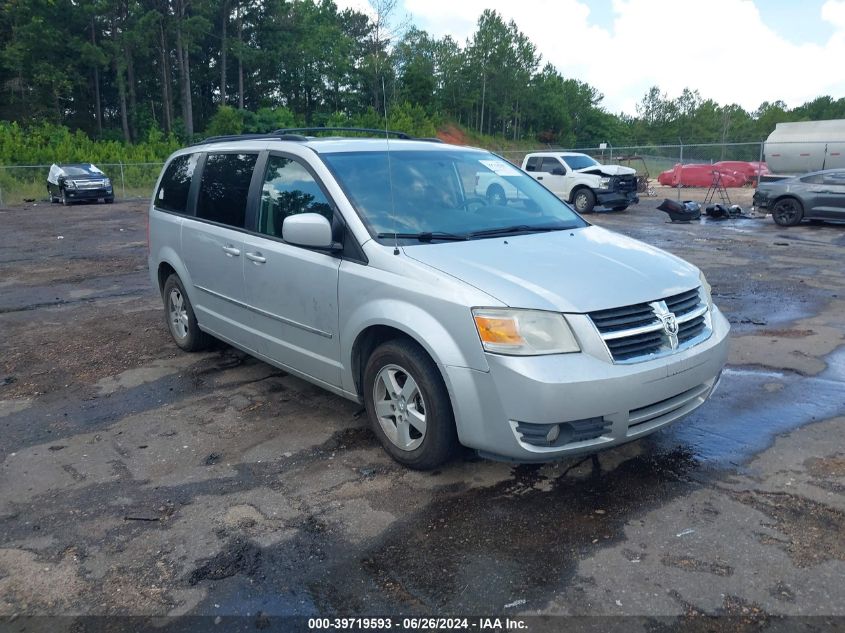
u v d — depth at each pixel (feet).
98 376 18.79
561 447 10.95
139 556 10.36
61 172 88.84
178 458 13.65
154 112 237.45
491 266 12.01
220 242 16.96
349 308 13.11
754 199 55.88
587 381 10.63
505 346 10.80
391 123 179.73
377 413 13.12
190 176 19.30
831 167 76.74
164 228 19.98
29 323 24.97
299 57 247.09
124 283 32.73
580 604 9.03
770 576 9.50
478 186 15.65
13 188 99.19
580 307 11.00
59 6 202.08
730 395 16.46
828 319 23.81
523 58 313.53
